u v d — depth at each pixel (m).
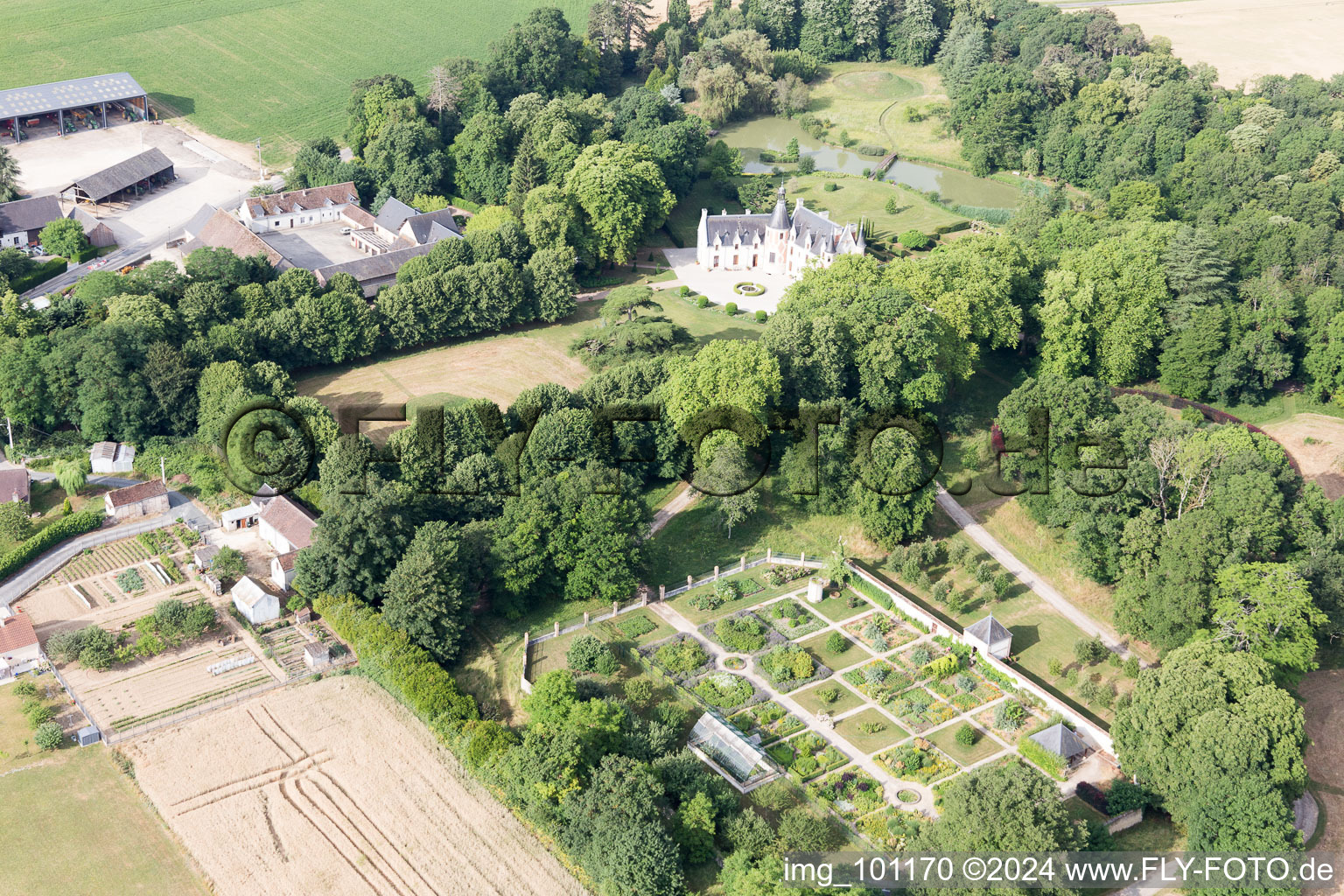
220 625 179.88
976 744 161.00
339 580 177.75
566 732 149.75
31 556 191.38
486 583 181.88
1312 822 150.88
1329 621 175.38
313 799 150.75
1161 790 149.25
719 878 140.25
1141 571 179.12
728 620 182.88
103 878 140.12
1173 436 199.00
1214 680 149.38
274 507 195.25
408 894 138.12
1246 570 167.75
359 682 170.00
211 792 151.75
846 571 190.12
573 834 141.25
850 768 157.00
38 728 159.50
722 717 164.38
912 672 174.00
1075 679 173.12
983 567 191.88
